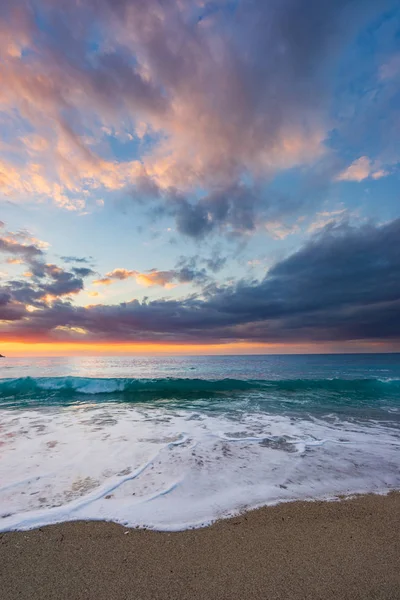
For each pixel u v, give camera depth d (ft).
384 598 7.47
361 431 25.67
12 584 7.90
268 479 15.52
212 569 8.58
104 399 43.93
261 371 96.94
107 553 9.29
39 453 19.17
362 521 11.48
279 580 8.13
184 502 12.85
